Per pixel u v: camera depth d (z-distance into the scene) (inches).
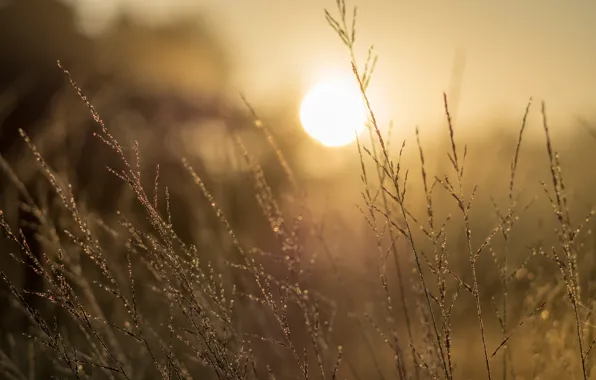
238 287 91.0
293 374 85.5
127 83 267.7
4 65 291.0
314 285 92.9
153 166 148.3
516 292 93.6
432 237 61.4
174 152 155.3
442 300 60.5
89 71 178.4
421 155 61.2
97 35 395.9
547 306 81.4
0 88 220.4
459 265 95.5
